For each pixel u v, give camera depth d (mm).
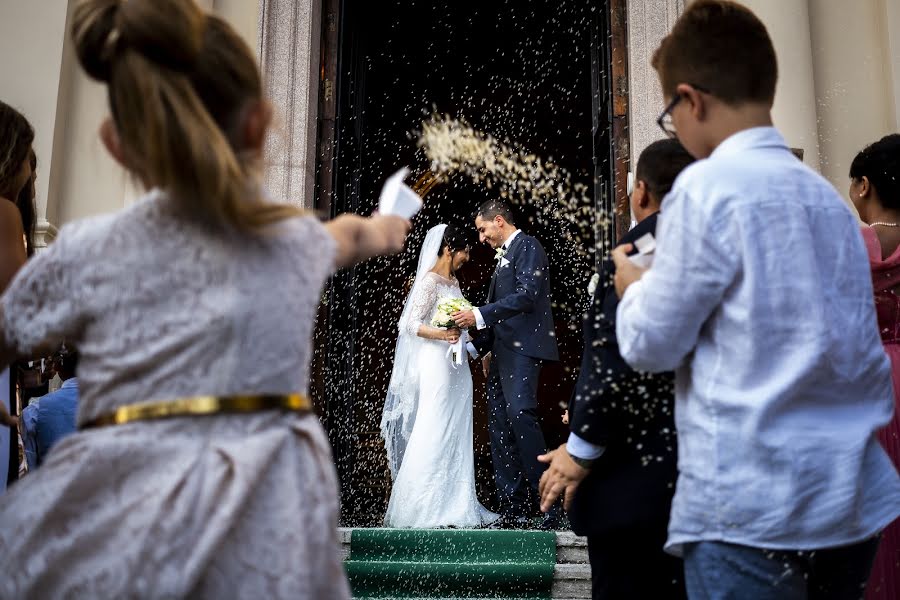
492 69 11773
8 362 1314
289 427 1216
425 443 5656
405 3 10852
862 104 5461
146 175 1269
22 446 2717
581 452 2092
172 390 1169
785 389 1581
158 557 1096
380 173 11773
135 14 1202
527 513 5598
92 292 1206
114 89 1223
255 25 5742
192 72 1232
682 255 1621
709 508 1604
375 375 9438
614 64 5633
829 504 1566
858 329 1671
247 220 1206
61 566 1112
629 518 2027
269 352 1206
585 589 4527
